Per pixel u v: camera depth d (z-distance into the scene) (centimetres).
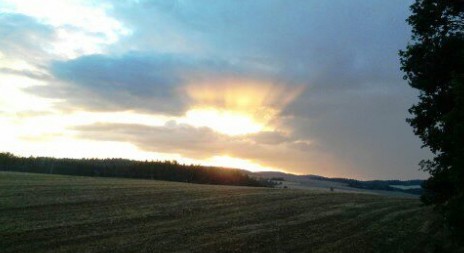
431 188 1739
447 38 1770
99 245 1816
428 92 1862
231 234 2194
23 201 2781
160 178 8312
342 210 3269
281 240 2116
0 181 3847
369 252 1961
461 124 1325
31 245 1753
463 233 1423
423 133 1819
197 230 2258
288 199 3825
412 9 1902
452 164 1413
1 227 2016
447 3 1823
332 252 1914
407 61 1888
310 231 2391
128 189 3953
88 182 4444
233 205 3281
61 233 1995
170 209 2920
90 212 2602
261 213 2950
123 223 2336
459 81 1398
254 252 1845
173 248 1834
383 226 2658
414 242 2217
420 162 1734
